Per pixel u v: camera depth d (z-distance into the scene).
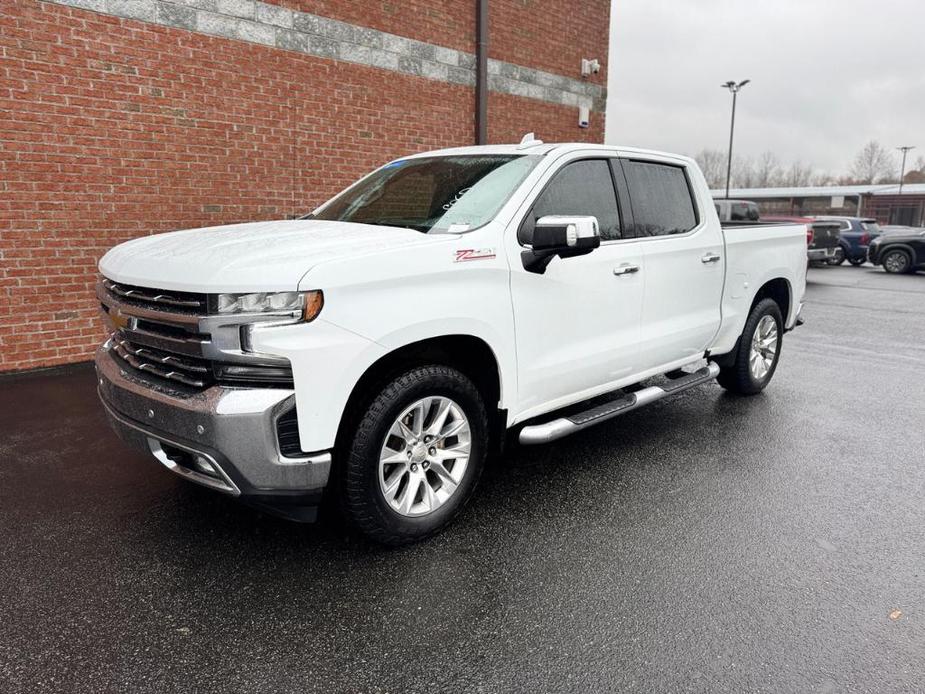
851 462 4.34
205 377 2.72
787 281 5.74
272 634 2.55
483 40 9.17
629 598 2.81
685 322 4.64
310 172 7.68
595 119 11.41
